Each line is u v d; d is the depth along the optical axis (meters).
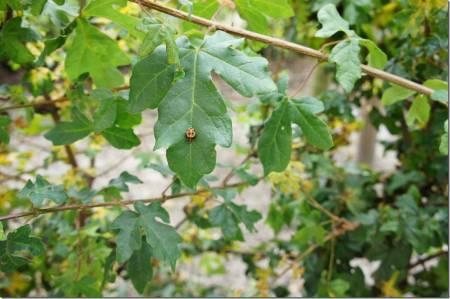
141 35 0.43
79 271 0.50
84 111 0.49
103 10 0.41
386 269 0.64
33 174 0.64
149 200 0.45
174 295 0.74
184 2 0.38
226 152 1.27
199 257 0.99
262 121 0.61
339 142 0.69
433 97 0.41
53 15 0.46
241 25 0.61
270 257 0.64
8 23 0.45
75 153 0.67
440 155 0.63
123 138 0.46
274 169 0.42
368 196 0.67
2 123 0.46
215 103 0.35
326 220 0.64
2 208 0.60
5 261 0.40
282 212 0.64
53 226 0.56
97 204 0.43
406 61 0.56
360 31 0.58
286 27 0.71
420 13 0.51
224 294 0.76
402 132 0.67
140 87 0.36
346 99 0.62
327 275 0.65
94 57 0.47
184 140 0.35
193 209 0.60
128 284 0.72
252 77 0.36
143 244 0.44
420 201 0.64
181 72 0.36
